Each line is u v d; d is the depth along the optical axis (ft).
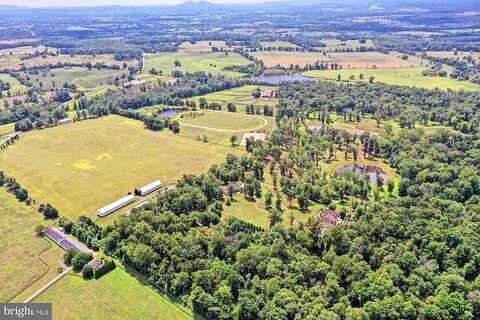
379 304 308.40
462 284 329.52
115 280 380.58
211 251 397.80
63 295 361.10
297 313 306.14
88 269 383.65
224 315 322.96
